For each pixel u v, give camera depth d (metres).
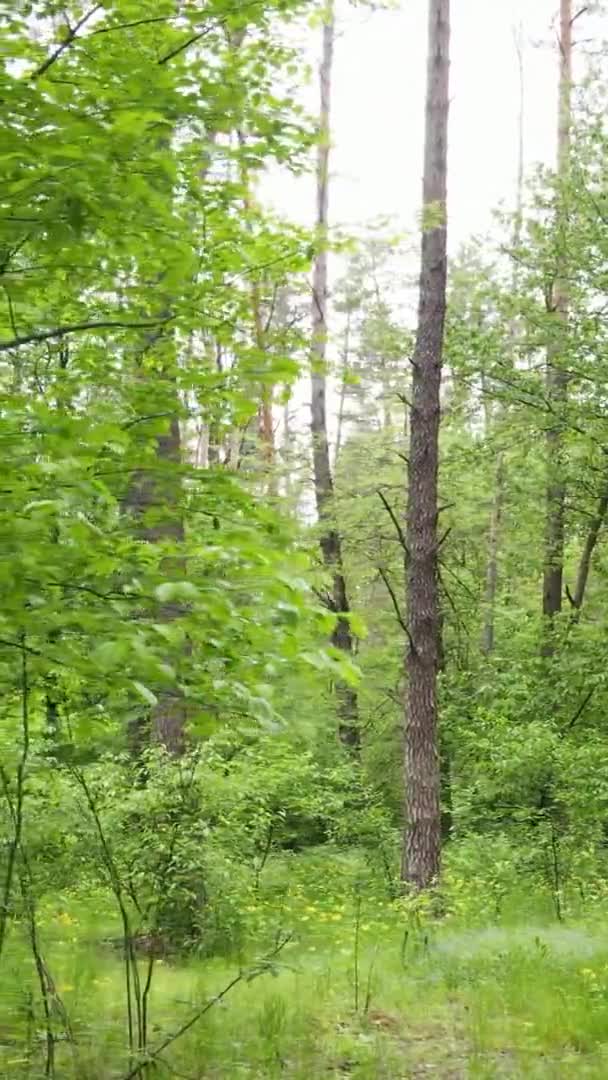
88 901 7.55
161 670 3.22
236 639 3.65
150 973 5.07
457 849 13.27
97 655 3.12
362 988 6.63
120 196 3.67
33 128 3.39
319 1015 5.93
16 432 3.68
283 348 6.83
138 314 5.01
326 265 16.77
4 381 5.27
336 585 18.31
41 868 5.86
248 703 3.60
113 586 3.50
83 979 5.93
